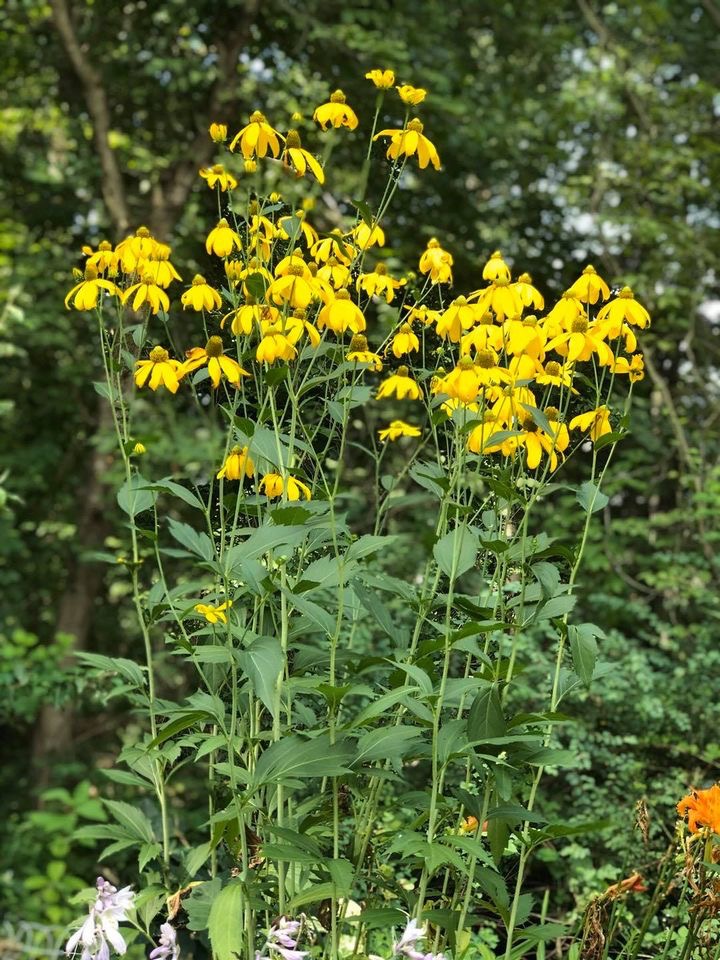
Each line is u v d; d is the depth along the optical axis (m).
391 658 2.23
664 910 2.96
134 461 7.09
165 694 7.19
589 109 8.04
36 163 8.73
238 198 3.98
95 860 6.90
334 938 2.04
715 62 9.14
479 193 9.09
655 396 7.85
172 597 2.29
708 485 5.85
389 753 1.99
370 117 7.54
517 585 2.44
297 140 2.32
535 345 2.10
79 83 8.72
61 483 9.18
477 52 9.17
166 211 7.94
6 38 8.78
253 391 2.54
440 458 2.26
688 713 4.21
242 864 2.12
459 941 2.09
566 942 3.10
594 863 3.67
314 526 2.12
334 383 2.50
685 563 5.84
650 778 4.07
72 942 2.10
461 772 2.76
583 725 3.90
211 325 2.52
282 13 7.88
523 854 2.12
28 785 8.05
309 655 2.19
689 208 8.68
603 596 4.84
